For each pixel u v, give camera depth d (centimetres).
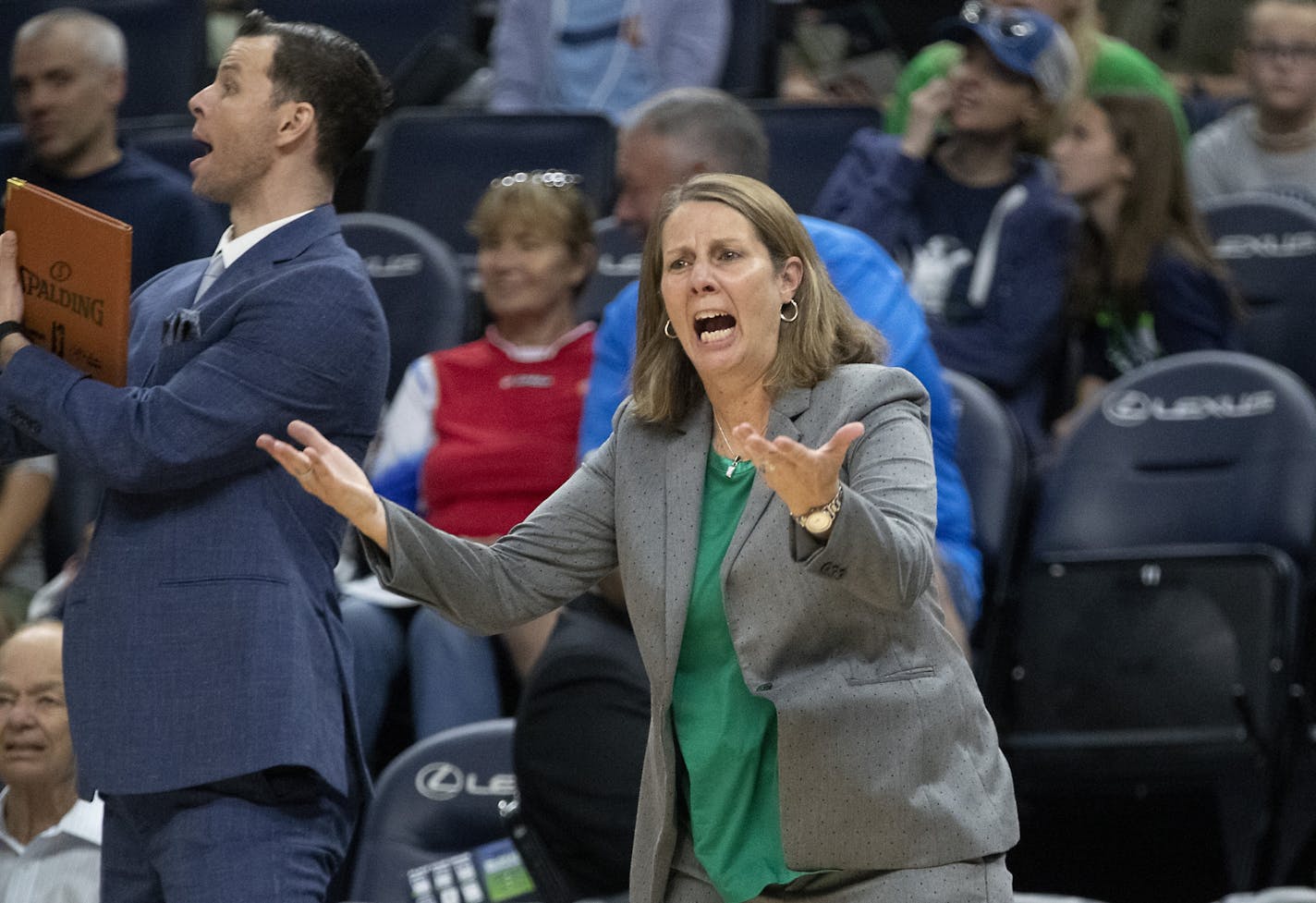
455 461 1523
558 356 1555
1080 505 1527
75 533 1628
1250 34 1961
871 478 750
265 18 1016
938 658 771
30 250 965
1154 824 1451
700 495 794
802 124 1944
